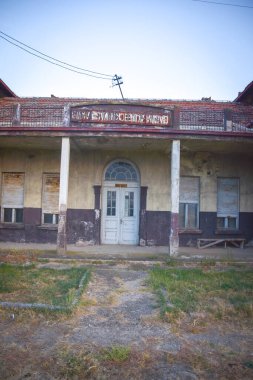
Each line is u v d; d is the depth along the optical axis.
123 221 12.93
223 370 3.75
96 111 10.23
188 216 12.95
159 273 7.93
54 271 7.96
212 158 12.94
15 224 12.80
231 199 13.06
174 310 5.37
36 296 5.93
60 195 10.03
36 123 10.79
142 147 12.00
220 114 10.73
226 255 10.41
